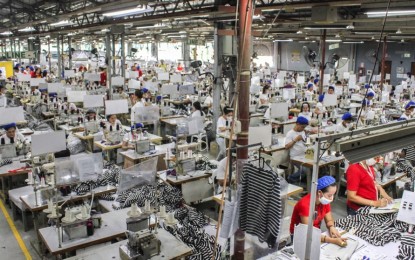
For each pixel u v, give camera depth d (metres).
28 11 17.14
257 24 11.52
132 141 8.59
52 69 27.81
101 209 5.85
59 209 4.89
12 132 7.80
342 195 8.10
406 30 14.80
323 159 7.67
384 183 6.28
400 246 4.00
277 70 29.12
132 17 13.23
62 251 4.23
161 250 4.10
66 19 13.55
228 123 9.46
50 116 12.59
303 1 7.77
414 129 2.80
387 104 15.52
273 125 11.04
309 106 12.80
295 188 6.54
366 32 15.67
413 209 4.16
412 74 24.02
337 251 3.89
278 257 3.85
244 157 4.06
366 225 4.48
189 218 5.77
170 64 31.58
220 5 8.23
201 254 4.75
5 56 36.62
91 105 10.52
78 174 4.82
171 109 13.16
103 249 4.22
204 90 17.80
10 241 6.28
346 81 20.80
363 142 2.49
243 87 4.03
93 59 34.22
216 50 10.73
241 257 3.99
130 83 17.41
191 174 6.76
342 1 7.14
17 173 6.94
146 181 4.64
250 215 3.28
